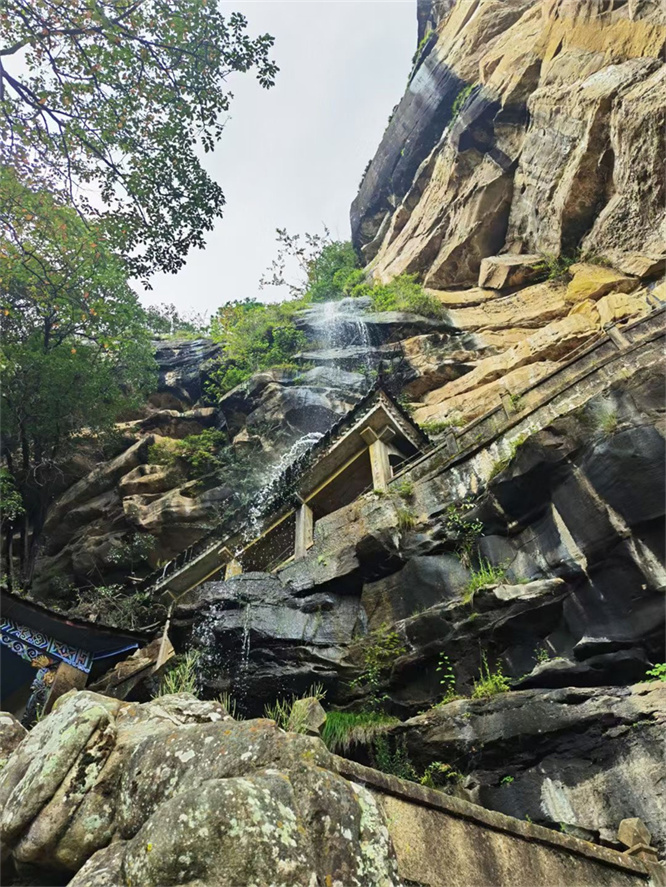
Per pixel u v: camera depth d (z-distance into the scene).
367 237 44.16
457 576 10.86
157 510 24.03
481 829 3.92
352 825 2.56
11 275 19.16
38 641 9.66
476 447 12.42
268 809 2.33
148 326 39.81
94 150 13.51
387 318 29.00
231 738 2.78
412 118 39.88
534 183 28.03
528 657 9.15
